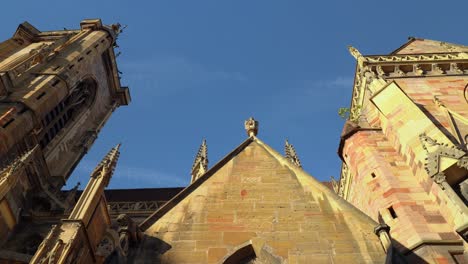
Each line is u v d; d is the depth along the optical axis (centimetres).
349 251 1156
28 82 3741
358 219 1280
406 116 1711
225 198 1455
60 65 4247
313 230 1256
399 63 2475
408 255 1256
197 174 2967
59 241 1062
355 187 1955
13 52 4731
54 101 3853
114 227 1284
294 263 1134
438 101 1912
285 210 1366
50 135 4091
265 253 1188
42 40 5238
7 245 2525
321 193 1438
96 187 1330
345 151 2073
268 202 1417
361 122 2231
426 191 1486
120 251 1145
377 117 2131
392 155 1769
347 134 2077
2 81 3434
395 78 2356
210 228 1296
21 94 3497
